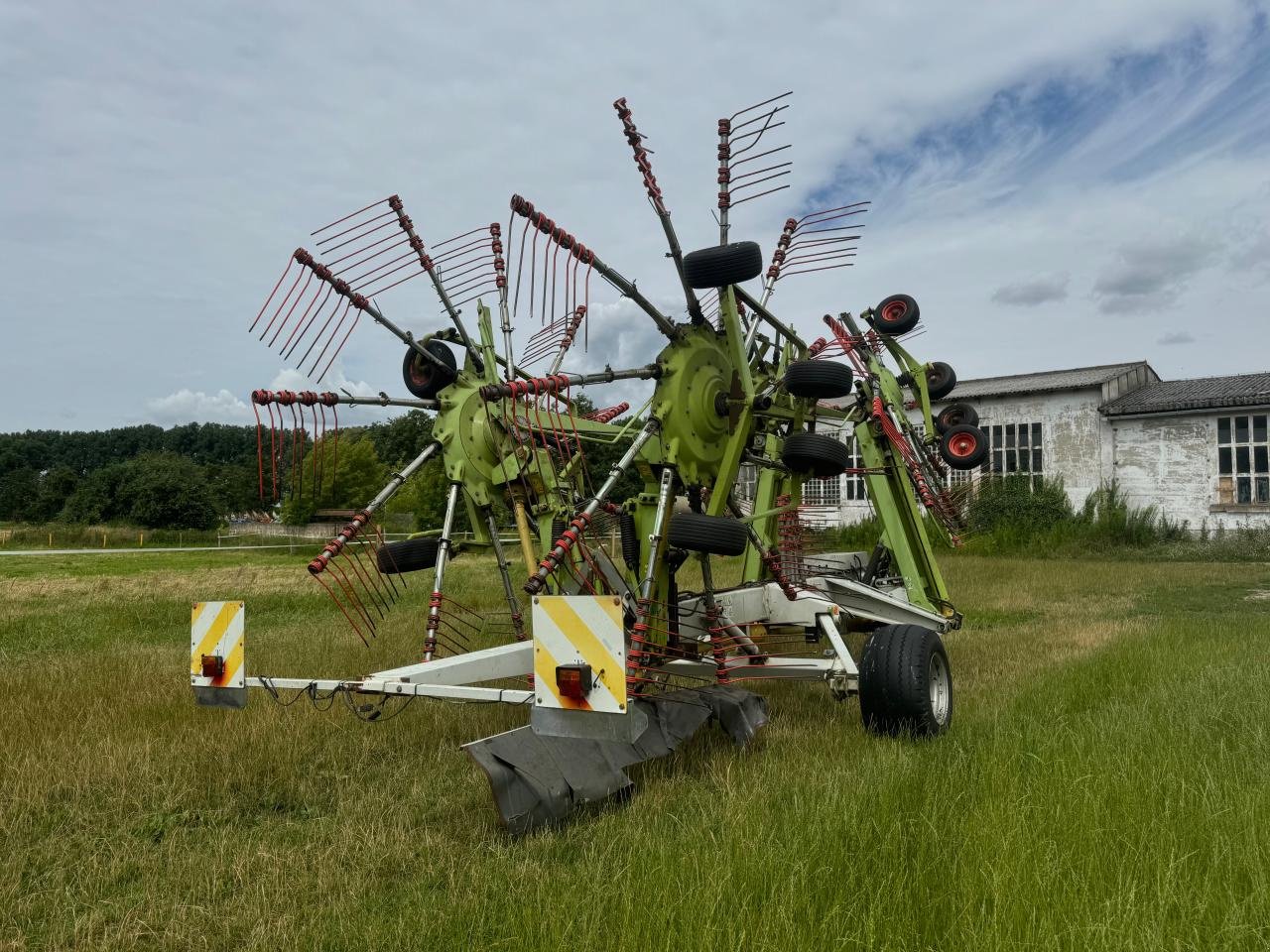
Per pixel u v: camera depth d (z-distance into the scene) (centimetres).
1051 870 300
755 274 568
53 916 331
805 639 738
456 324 674
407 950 290
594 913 292
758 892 298
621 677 369
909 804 387
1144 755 437
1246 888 297
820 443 640
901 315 934
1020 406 2972
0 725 584
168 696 678
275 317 580
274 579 1959
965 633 1093
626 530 661
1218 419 2639
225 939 310
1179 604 1448
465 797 457
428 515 2536
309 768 518
